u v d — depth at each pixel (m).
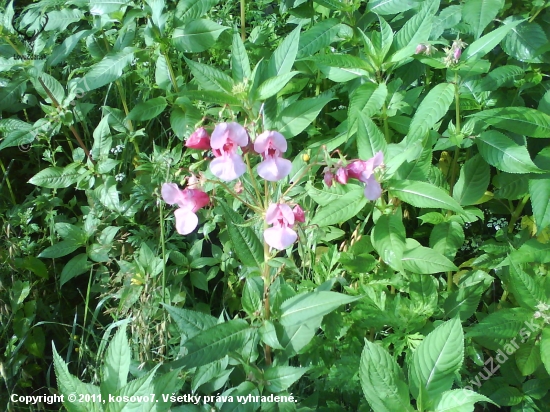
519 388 0.58
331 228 0.65
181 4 0.69
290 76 0.51
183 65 0.83
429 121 0.57
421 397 0.44
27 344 0.67
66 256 0.77
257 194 0.50
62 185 0.72
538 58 0.69
